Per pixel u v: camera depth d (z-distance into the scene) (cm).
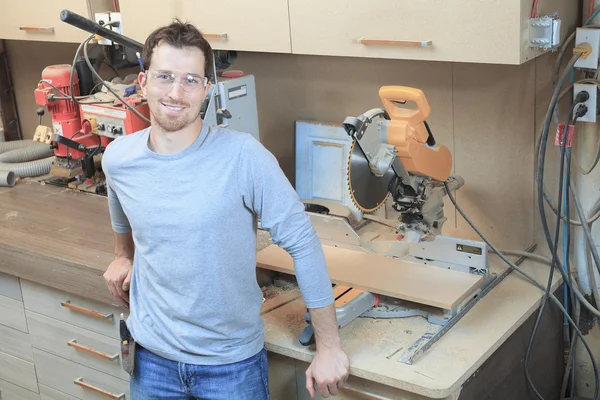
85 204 275
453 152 251
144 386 194
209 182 171
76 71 282
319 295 178
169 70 165
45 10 287
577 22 221
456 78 241
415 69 248
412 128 197
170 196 173
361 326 205
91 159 288
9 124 361
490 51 195
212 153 172
